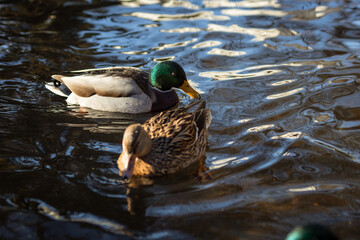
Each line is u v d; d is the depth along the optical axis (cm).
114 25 1354
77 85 1011
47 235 594
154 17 1412
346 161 758
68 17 1395
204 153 804
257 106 953
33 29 1312
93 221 622
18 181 706
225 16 1414
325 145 805
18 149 800
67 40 1258
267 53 1191
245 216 630
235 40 1263
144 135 729
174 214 637
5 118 916
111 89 989
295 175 724
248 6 1488
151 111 1002
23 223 614
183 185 714
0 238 588
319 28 1322
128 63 1150
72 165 755
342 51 1186
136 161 748
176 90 1108
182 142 776
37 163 757
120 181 718
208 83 1059
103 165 758
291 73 1087
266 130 861
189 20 1389
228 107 955
